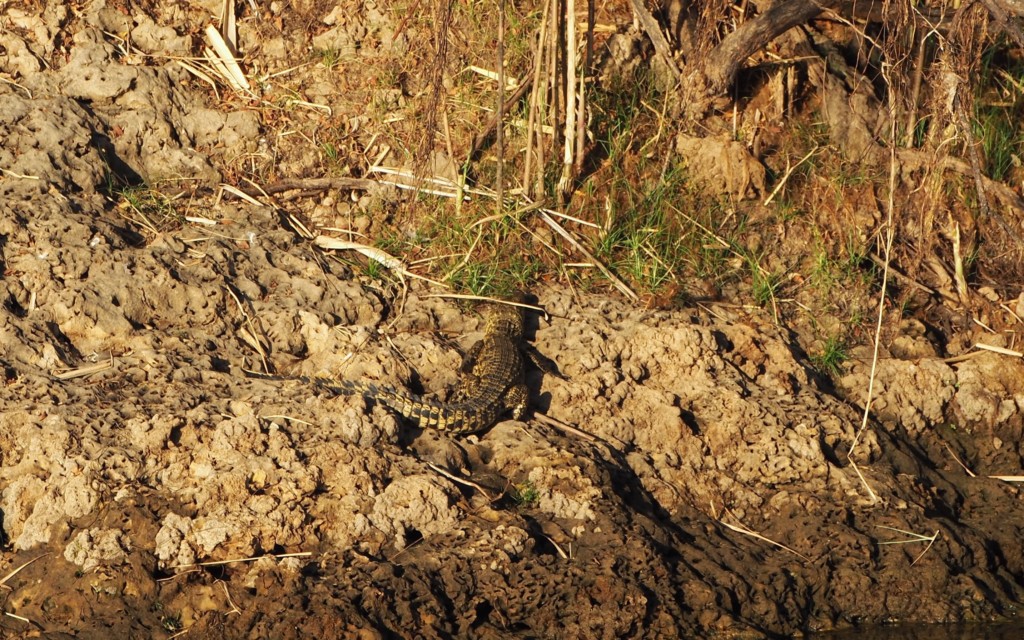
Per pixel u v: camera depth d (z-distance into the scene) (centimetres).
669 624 744
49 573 731
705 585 754
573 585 746
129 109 872
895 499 795
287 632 720
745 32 876
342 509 751
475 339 827
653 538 765
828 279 869
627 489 784
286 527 744
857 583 769
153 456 754
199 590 730
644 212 876
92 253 809
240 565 737
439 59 825
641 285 855
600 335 827
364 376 801
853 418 824
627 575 752
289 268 837
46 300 796
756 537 782
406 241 859
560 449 785
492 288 845
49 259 802
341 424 768
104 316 794
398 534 751
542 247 862
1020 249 862
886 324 861
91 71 873
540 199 867
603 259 862
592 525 766
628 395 812
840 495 796
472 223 858
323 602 727
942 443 838
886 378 841
